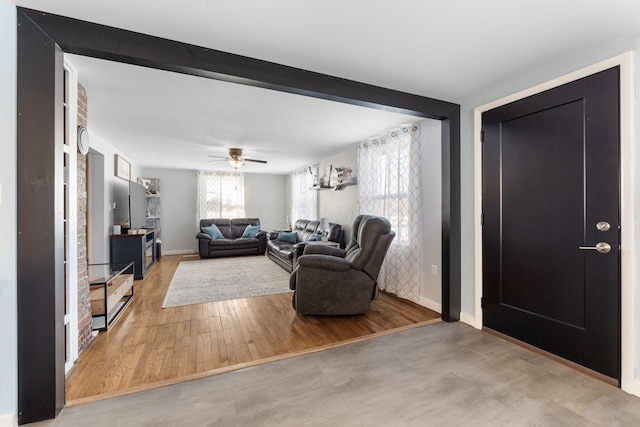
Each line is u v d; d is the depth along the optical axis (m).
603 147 1.78
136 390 1.71
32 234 1.47
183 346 2.28
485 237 2.54
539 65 2.02
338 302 2.89
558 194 2.01
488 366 1.97
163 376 1.86
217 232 6.90
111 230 4.40
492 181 2.47
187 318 2.89
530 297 2.20
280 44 1.77
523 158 2.23
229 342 2.36
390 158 3.69
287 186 8.29
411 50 1.84
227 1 1.39
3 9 1.42
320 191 6.02
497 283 2.45
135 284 4.21
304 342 2.36
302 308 2.89
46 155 1.49
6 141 1.44
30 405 1.45
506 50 1.83
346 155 4.95
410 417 1.48
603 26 1.58
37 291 1.48
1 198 1.43
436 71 2.12
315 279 2.88
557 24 1.56
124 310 3.10
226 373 1.90
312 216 6.29
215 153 5.19
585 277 1.87
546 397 1.63
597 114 1.81
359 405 1.58
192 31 1.64
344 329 2.63
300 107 2.91
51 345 1.49
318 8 1.44
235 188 7.72
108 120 3.31
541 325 2.12
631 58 1.66
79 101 2.29
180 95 2.62
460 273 2.80
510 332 2.35
